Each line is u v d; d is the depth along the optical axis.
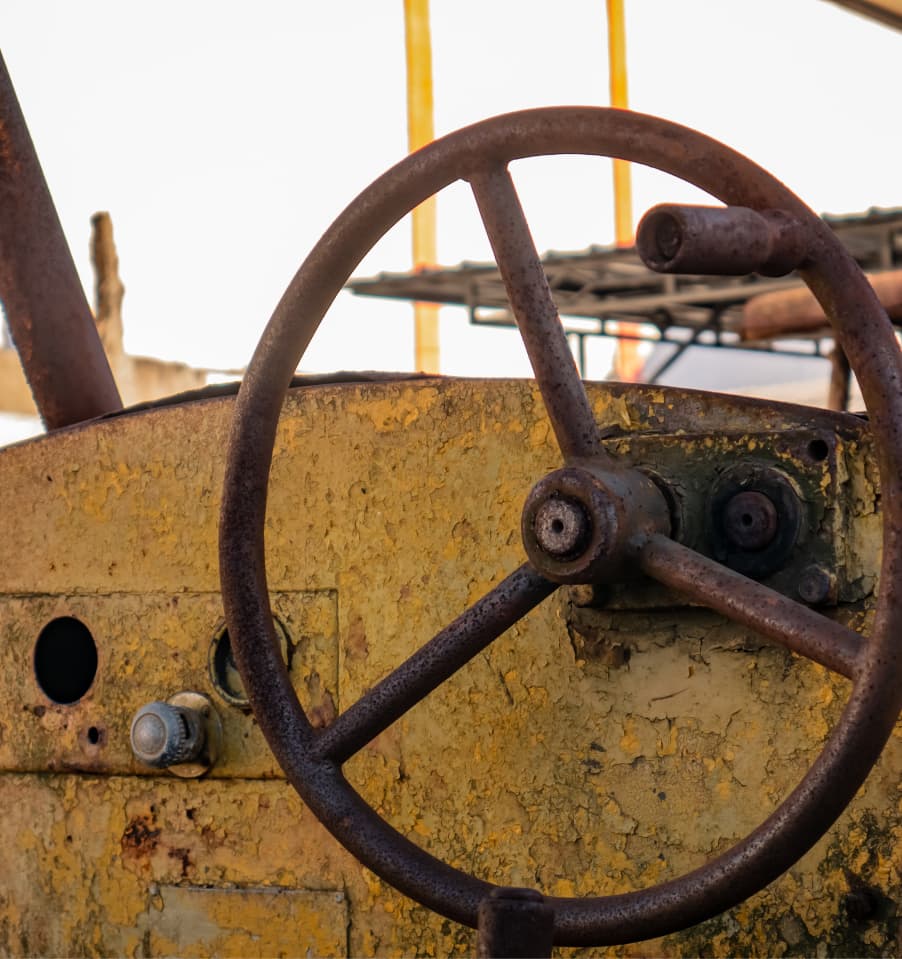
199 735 1.48
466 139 1.16
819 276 1.00
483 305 9.36
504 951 0.93
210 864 1.50
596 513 1.08
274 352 1.25
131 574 1.57
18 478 1.65
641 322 9.81
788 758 1.25
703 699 1.29
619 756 1.32
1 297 1.88
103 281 5.40
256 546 1.26
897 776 1.21
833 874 1.23
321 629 1.47
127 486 1.58
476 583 1.40
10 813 1.61
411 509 1.43
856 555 1.21
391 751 1.42
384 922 1.42
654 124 1.07
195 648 1.52
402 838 1.20
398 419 1.44
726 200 1.03
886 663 0.98
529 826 1.36
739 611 1.06
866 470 1.21
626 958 1.30
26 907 1.60
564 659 1.35
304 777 1.22
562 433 1.14
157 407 1.62
